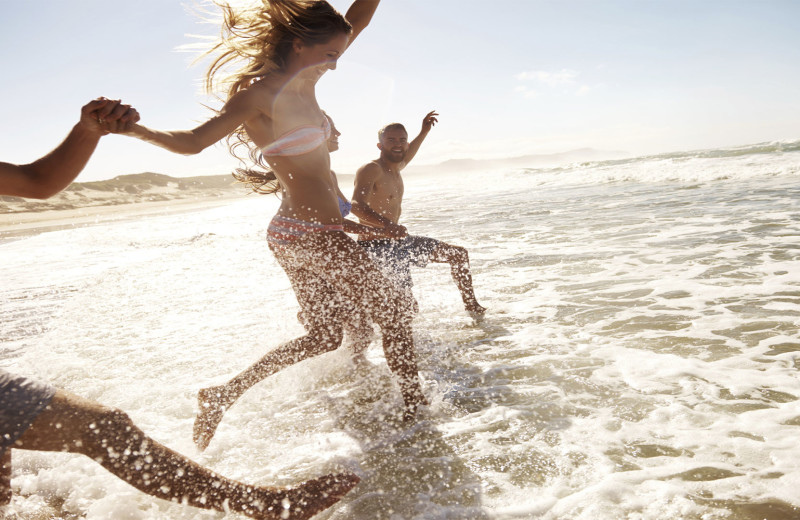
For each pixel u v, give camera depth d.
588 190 14.26
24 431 1.58
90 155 1.64
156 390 3.12
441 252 4.11
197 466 1.80
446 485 2.03
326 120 2.74
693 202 9.38
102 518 1.92
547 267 5.66
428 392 2.89
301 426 2.64
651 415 2.42
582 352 3.25
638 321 3.71
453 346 3.58
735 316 3.62
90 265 8.86
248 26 2.58
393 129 3.93
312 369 3.35
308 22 2.49
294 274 2.77
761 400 2.48
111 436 1.68
